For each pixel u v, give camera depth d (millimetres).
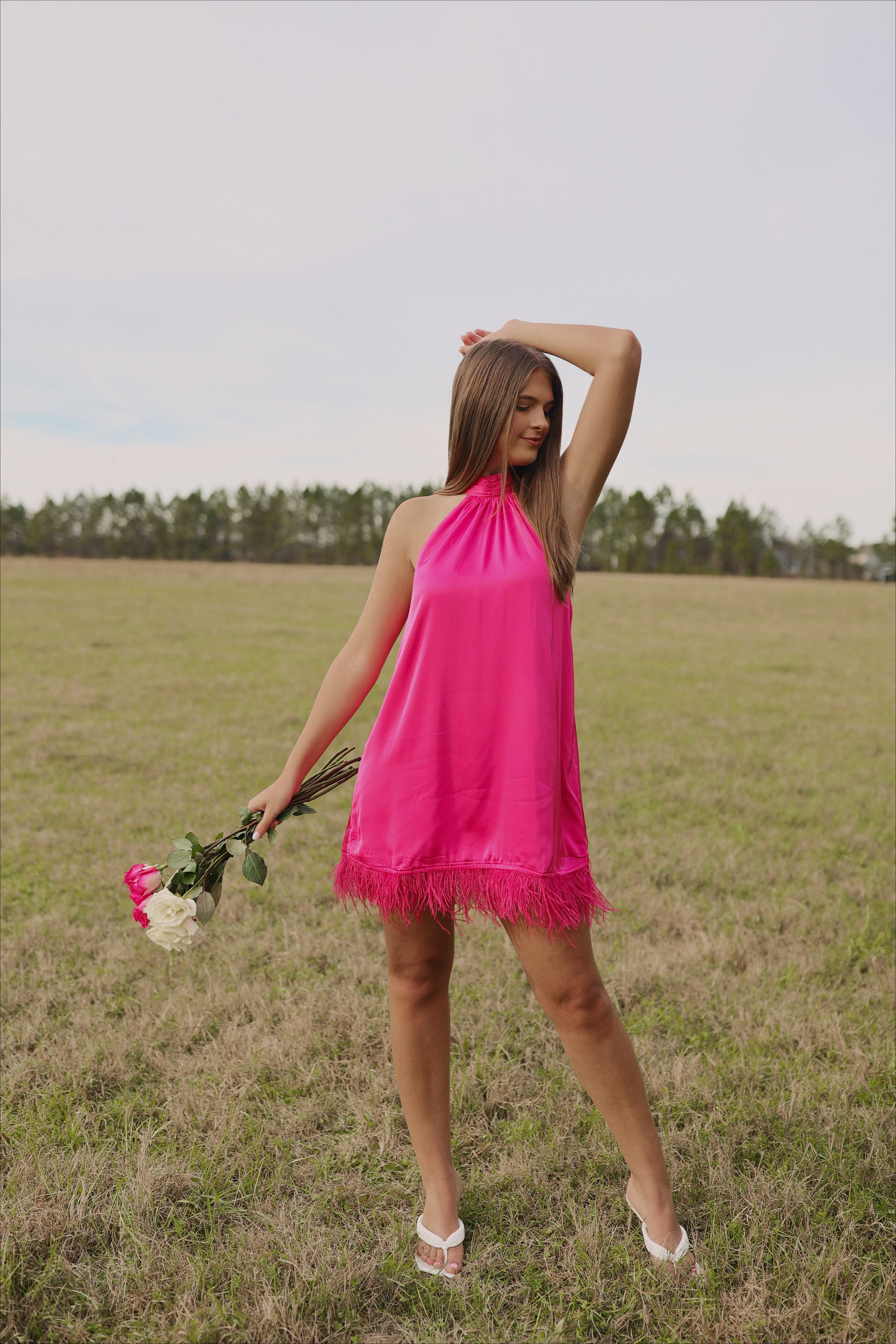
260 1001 2695
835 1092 2225
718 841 4672
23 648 13695
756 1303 1562
